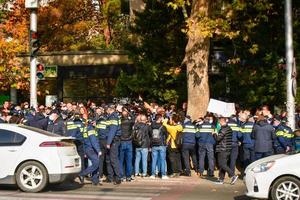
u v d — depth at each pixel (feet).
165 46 84.94
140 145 59.82
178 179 59.93
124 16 145.79
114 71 106.63
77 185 54.95
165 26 85.71
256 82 78.74
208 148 60.34
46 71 82.48
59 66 109.19
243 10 75.46
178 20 84.28
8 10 120.98
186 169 61.36
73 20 128.88
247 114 61.52
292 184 42.06
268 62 78.74
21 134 49.37
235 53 81.35
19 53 111.86
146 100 84.89
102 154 57.06
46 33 122.01
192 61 69.77
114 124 56.08
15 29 116.88
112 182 57.36
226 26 67.36
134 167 61.72
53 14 119.55
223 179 57.31
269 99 77.92
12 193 47.85
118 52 107.45
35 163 48.55
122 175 57.88
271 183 42.63
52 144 48.83
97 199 45.32
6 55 105.09
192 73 69.77
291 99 59.88
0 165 48.91
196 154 63.31
